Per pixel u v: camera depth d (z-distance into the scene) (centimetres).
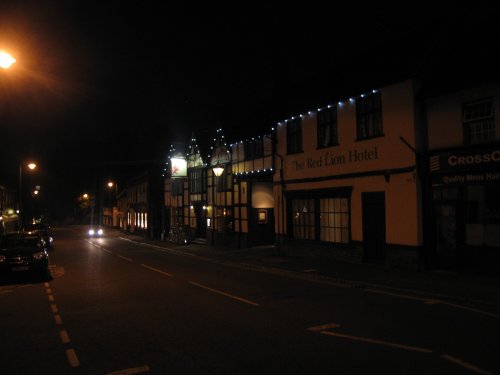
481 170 1329
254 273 1742
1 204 4784
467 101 1381
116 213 7481
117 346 785
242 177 2680
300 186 2117
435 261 1494
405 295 1191
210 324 918
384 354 690
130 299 1230
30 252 1733
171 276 1695
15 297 1345
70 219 10750
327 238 1978
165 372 648
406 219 1548
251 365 661
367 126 1734
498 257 1310
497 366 627
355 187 1780
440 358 665
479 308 1012
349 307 1046
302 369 636
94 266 2159
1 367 695
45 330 919
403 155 1556
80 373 658
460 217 1409
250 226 2731
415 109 1519
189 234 3584
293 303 1110
